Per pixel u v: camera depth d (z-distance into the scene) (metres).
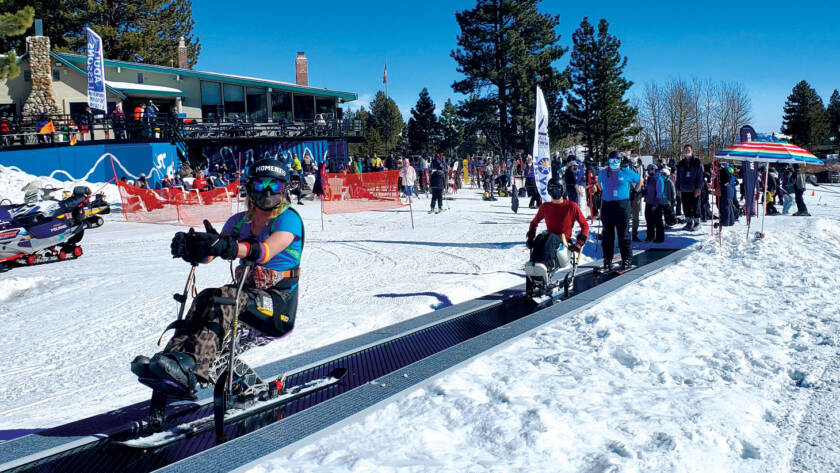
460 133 76.56
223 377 3.41
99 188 25.36
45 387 5.37
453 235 15.23
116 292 9.54
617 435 3.69
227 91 33.41
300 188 25.25
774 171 18.59
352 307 7.93
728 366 5.08
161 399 3.54
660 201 12.85
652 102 68.19
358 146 82.38
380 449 3.56
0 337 7.13
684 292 8.12
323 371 4.94
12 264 12.55
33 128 27.08
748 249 11.36
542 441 3.58
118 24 43.62
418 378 4.64
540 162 14.40
